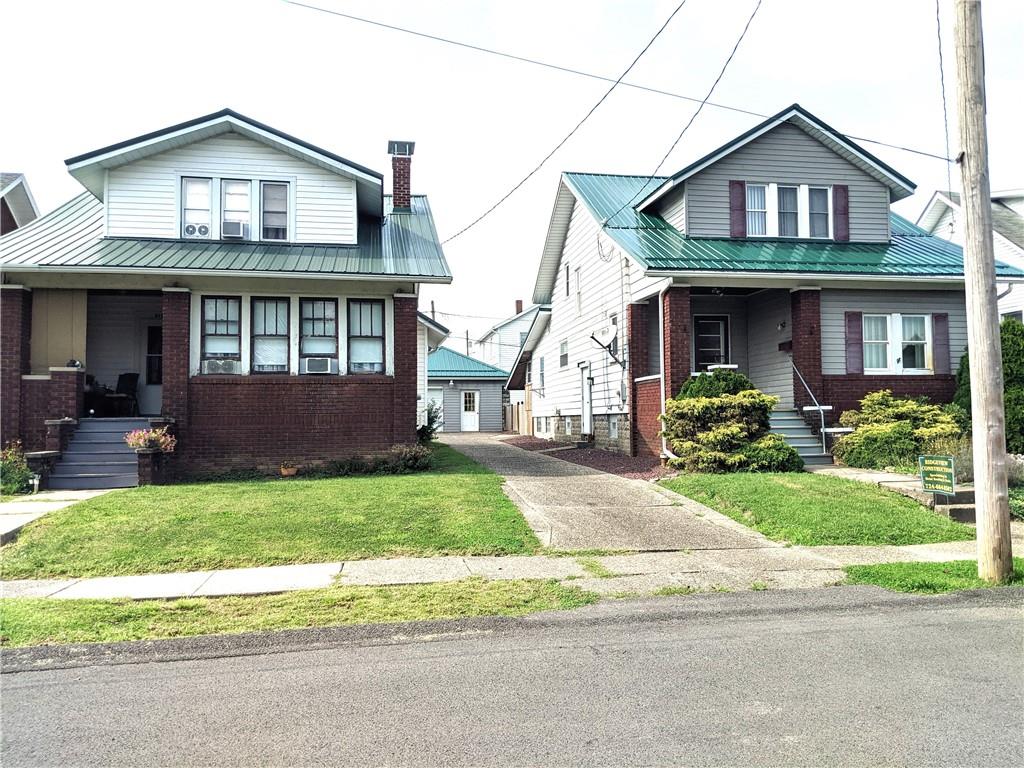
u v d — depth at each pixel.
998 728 4.06
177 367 14.93
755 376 18.62
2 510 10.84
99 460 14.22
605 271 19.34
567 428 23.72
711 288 17.58
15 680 5.02
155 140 15.28
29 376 14.62
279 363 15.53
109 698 4.66
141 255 14.77
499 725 4.17
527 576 7.89
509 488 12.91
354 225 16.45
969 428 15.01
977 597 7.01
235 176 16.03
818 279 15.52
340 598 7.03
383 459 15.44
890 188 17.88
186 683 4.93
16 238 15.49
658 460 15.80
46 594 7.29
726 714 4.29
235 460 15.15
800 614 6.52
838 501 10.92
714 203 16.95
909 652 5.42
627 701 4.51
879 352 16.72
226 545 8.95
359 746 3.91
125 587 7.53
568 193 22.38
